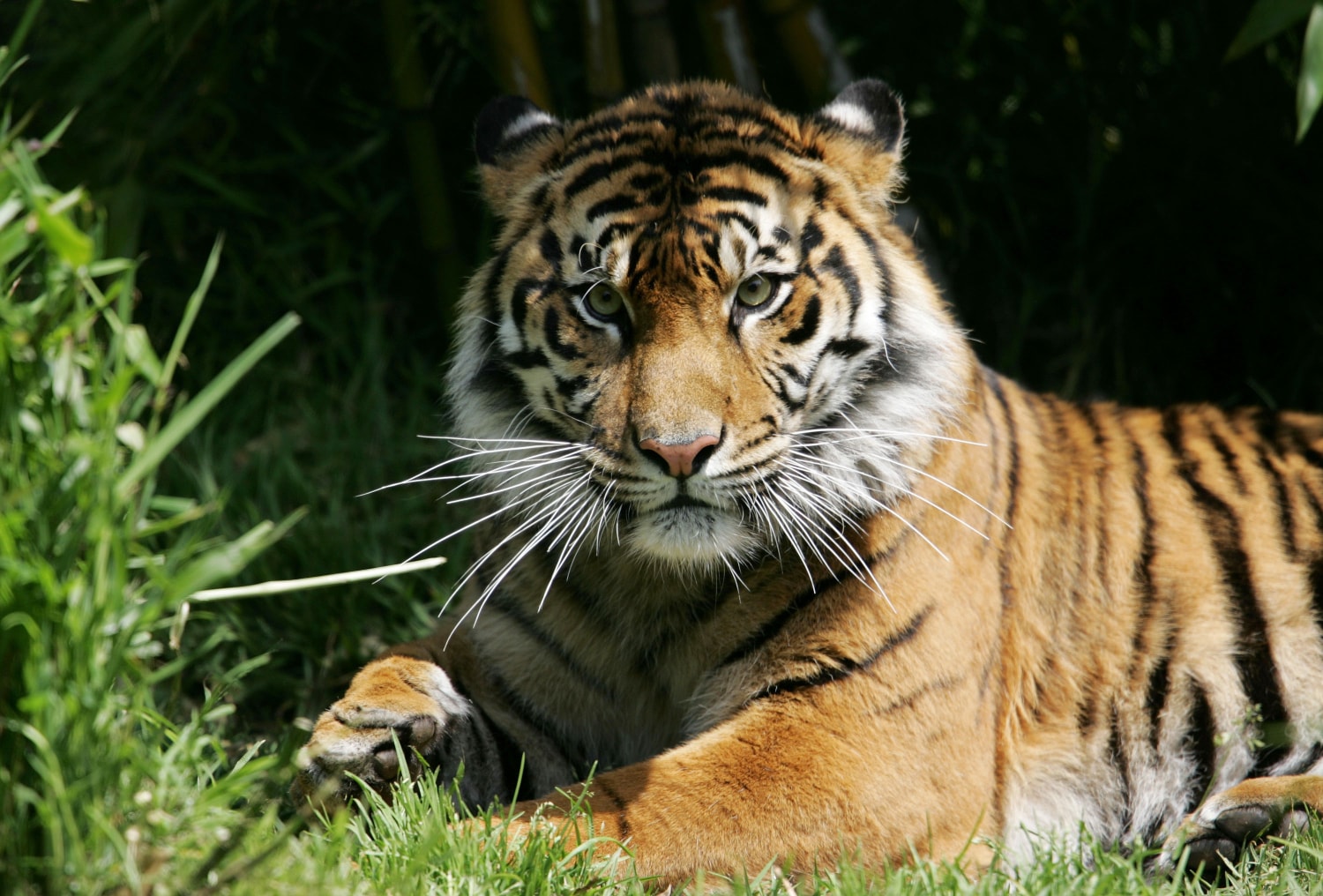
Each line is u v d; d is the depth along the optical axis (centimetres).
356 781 565
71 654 398
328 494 895
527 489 621
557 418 601
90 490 405
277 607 802
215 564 408
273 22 991
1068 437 705
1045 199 1038
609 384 579
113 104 823
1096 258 1016
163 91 867
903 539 598
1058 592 666
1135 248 1021
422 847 470
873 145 634
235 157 1007
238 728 738
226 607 791
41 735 384
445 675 631
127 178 809
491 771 638
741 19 912
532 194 629
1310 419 742
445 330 1016
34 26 789
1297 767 666
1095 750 661
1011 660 648
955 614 604
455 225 1027
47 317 416
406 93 945
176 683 486
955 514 617
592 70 886
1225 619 675
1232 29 964
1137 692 666
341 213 1044
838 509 593
